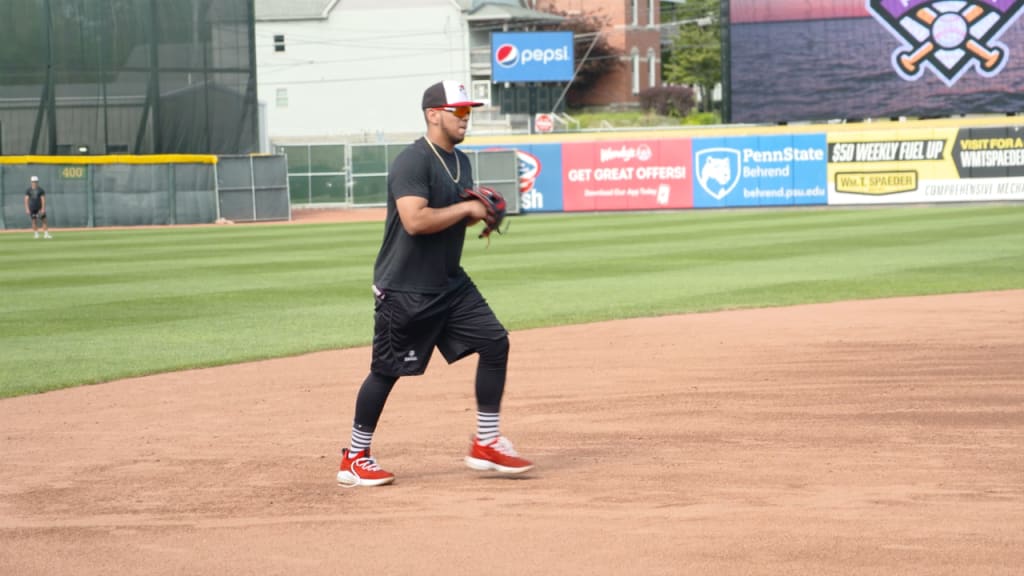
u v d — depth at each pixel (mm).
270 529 6039
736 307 16203
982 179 41125
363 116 75625
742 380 10398
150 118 47125
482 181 45281
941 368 10750
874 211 40031
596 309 16234
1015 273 19984
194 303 17812
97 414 9641
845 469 6949
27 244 33031
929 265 21625
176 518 6309
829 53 43688
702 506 6184
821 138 42844
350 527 6039
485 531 5871
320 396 10250
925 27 42812
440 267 6930
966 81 42719
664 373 10922
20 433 8891
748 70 44531
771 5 44000
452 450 7941
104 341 14039
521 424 8719
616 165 45031
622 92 80938
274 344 13594
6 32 46000
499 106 74938
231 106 48906
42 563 5547
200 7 47812
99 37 46406
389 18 74875
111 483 7188
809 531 5660
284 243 31453
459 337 7086
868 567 5113
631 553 5402
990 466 6934
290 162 50156
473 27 74938
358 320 15695
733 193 43875
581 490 6648
